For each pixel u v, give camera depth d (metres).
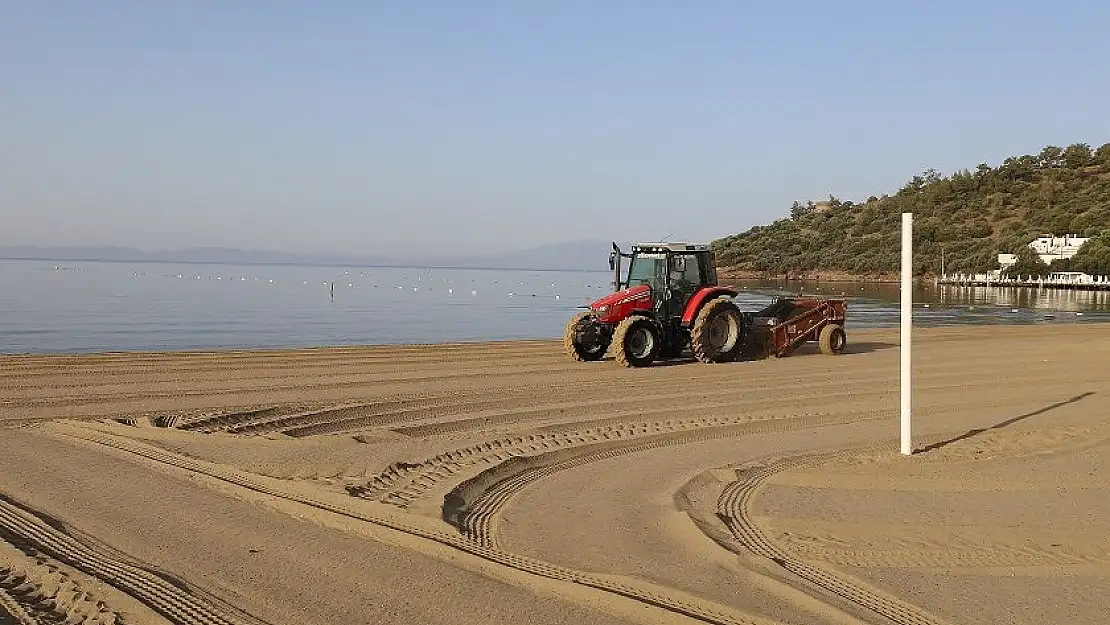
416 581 5.63
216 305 41.28
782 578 5.77
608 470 9.03
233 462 8.86
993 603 5.42
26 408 11.94
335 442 9.91
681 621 4.98
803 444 10.42
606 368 17.30
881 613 5.22
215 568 5.84
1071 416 12.27
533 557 6.16
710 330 18.16
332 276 114.56
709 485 8.48
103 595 5.31
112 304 40.25
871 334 27.67
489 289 71.19
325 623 4.96
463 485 8.16
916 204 111.19
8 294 47.09
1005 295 65.88
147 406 12.29
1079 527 7.04
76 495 7.57
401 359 18.64
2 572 5.71
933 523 7.13
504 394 13.82
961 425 11.62
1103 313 43.97
